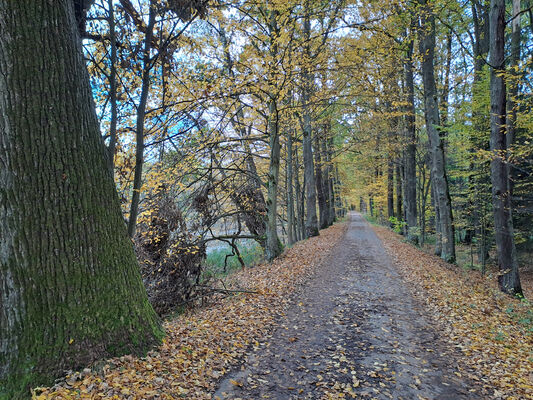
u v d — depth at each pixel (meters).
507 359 4.73
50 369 3.22
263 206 13.58
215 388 3.86
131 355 3.83
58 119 3.43
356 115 18.00
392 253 14.82
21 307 3.21
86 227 3.61
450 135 16.30
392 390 3.98
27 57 3.25
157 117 6.81
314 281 9.71
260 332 5.82
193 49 6.98
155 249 8.36
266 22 9.02
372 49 10.64
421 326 6.13
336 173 34.19
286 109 11.46
